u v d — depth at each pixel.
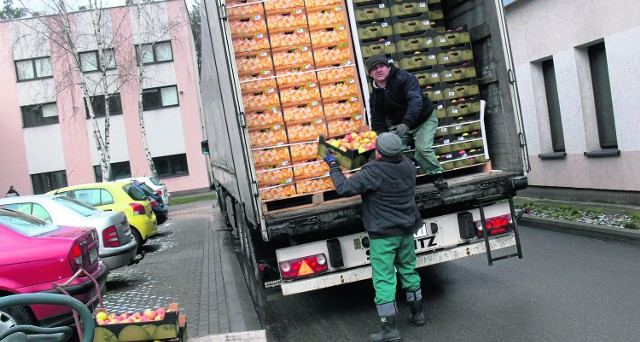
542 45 12.55
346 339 5.23
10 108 32.16
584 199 11.87
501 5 5.93
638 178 10.24
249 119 5.66
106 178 24.14
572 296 5.77
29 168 32.53
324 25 5.92
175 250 12.17
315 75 5.83
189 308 6.75
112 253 8.38
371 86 5.95
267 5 5.79
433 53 6.21
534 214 10.63
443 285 6.74
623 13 10.04
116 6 30.00
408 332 5.18
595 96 11.59
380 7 6.09
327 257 5.43
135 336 3.47
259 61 5.73
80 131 32.44
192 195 33.09
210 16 6.22
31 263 5.33
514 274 6.91
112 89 32.06
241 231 7.87
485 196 5.74
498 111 6.26
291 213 5.40
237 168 6.38
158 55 32.81
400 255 5.15
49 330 2.78
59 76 29.56
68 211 8.41
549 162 12.90
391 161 4.87
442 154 6.18
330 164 4.99
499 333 4.90
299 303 6.71
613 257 7.28
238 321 5.95
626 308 5.25
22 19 29.47
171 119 33.22
